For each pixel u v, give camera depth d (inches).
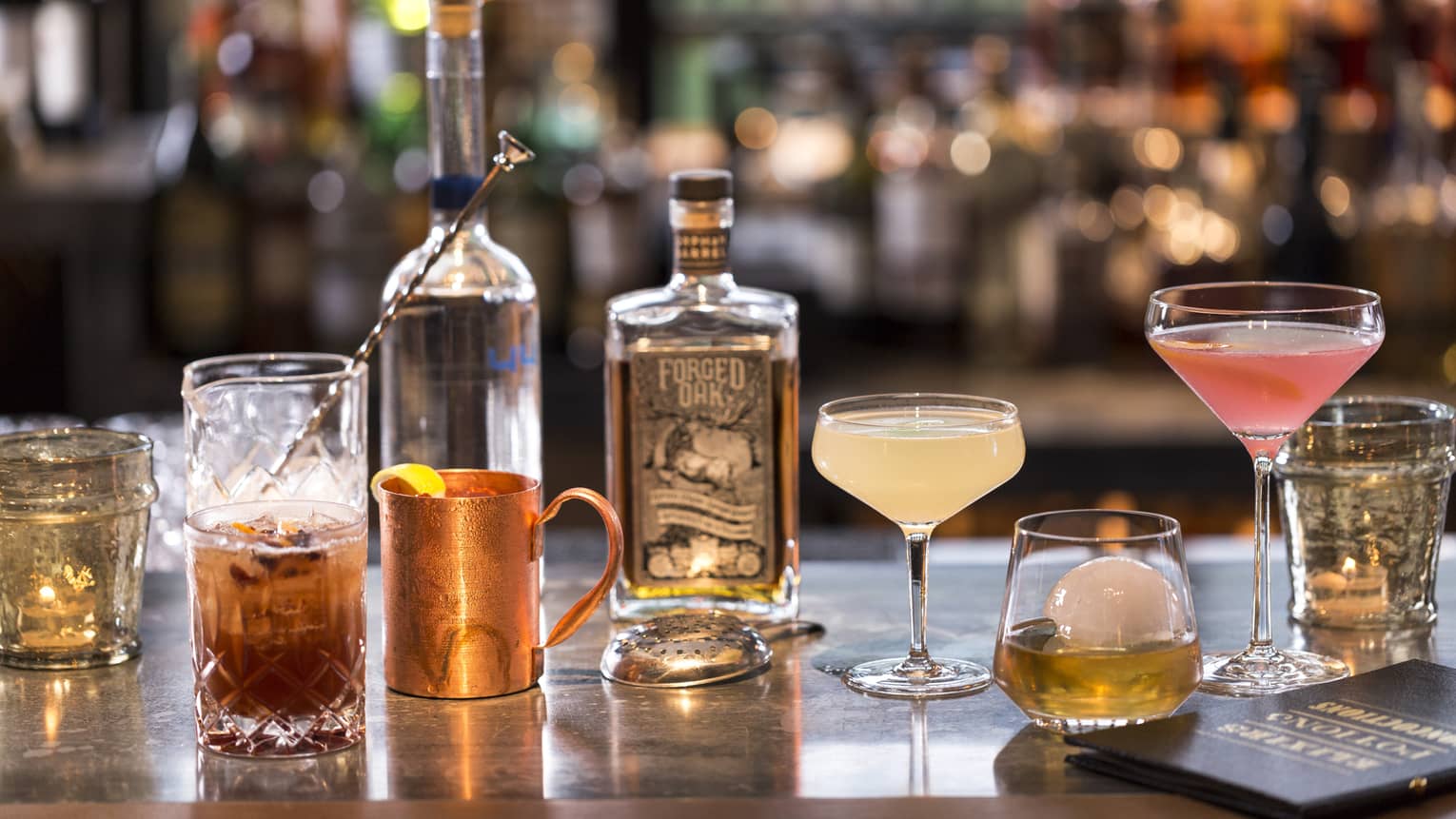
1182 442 94.3
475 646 54.0
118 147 114.4
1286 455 59.0
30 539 55.9
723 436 59.4
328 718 51.3
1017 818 48.1
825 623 59.8
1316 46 98.0
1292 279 98.0
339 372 57.6
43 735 52.4
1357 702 51.4
